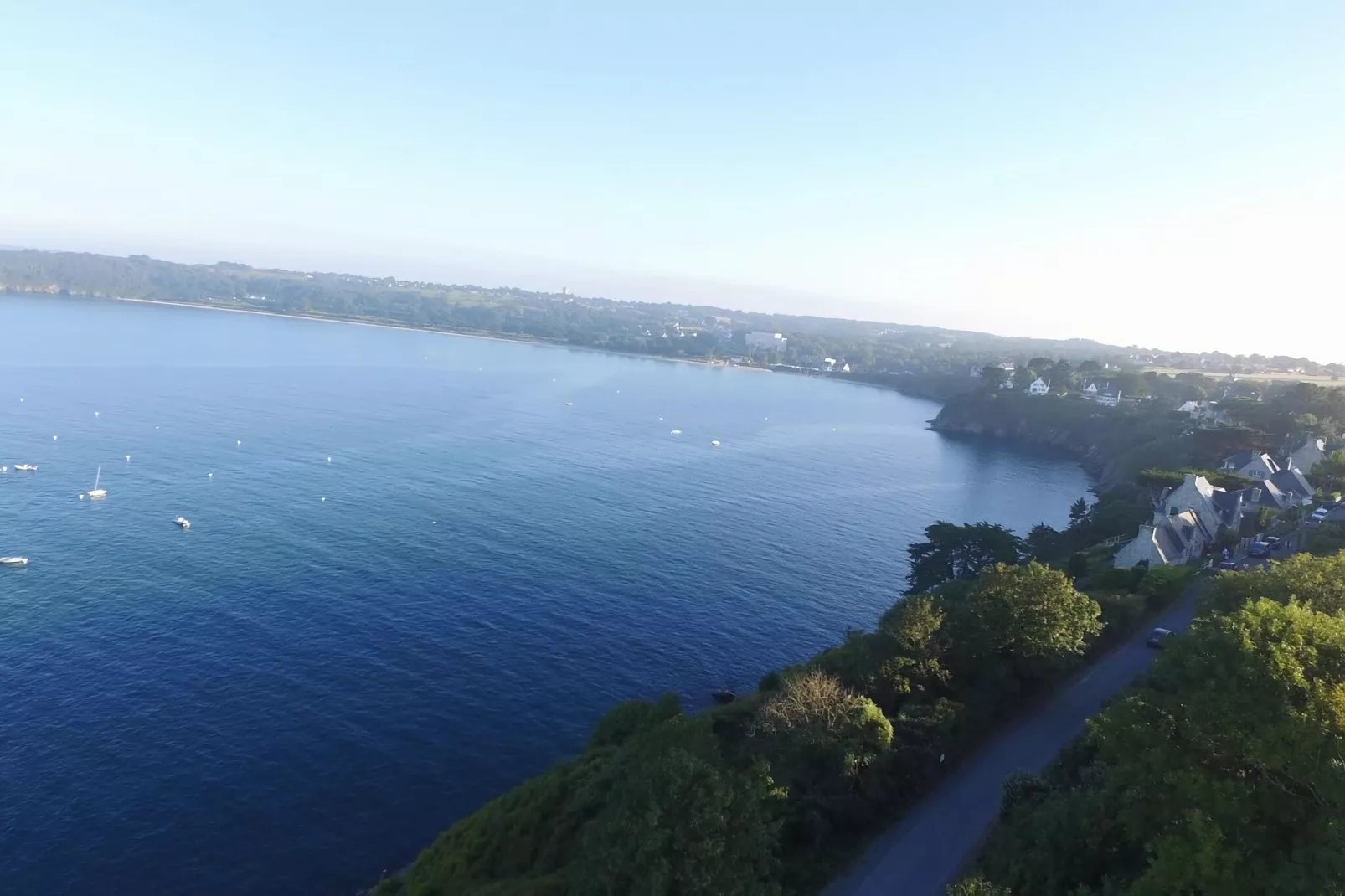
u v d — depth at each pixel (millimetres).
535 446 198375
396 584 100188
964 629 61406
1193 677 34906
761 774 43469
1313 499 132625
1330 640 32812
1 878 50469
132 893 50562
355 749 66625
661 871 32719
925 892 42656
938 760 53062
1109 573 87500
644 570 114938
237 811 58312
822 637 98875
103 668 74000
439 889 47562
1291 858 27938
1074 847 37156
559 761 67688
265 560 104000
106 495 125375
